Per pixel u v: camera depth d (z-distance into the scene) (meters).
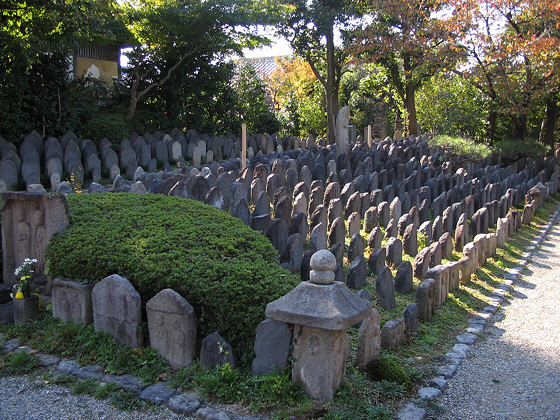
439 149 20.03
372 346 5.09
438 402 4.72
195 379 4.74
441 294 7.50
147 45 20.70
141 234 6.19
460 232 10.69
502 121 27.23
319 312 4.23
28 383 4.93
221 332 5.07
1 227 6.89
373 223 10.61
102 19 15.78
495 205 13.26
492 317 7.30
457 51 19.78
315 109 30.73
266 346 4.66
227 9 18.77
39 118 15.48
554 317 7.34
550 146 24.16
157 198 7.85
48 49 15.96
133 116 20.31
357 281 7.54
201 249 5.86
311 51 27.22
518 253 11.02
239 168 13.67
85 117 17.02
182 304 4.97
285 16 22.14
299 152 16.81
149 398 4.58
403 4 20.69
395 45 21.52
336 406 4.34
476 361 5.73
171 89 21.56
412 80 25.17
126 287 5.27
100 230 6.30
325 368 4.36
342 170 13.77
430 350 5.89
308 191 11.47
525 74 20.84
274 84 33.84
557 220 15.08
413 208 10.89
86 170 13.60
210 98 22.94
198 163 16.77
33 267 6.59
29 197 6.50
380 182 13.84
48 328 5.85
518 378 5.33
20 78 14.59
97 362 5.21
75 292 5.81
